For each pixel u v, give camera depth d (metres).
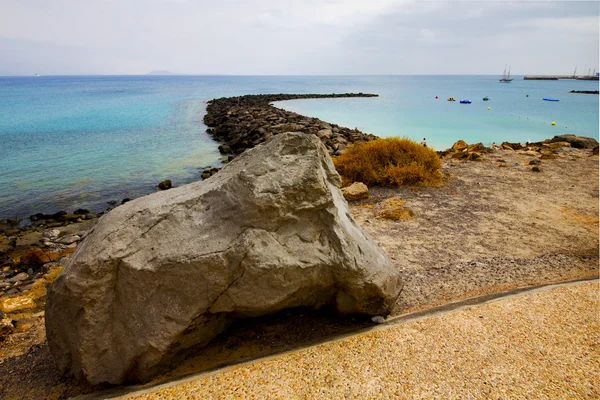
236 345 3.58
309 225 3.48
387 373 2.89
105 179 13.36
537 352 3.10
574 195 8.39
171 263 3.04
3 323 4.33
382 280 3.70
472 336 3.32
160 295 3.08
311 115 29.80
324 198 3.49
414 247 5.87
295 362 3.07
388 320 3.88
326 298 3.80
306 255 3.34
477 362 2.99
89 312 3.03
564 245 5.91
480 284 4.70
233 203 3.28
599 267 5.13
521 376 2.84
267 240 3.21
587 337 3.28
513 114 29.72
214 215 3.31
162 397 2.75
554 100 44.97
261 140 17.39
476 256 5.55
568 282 4.49
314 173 3.45
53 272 6.57
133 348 3.05
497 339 3.27
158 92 69.88
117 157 16.69
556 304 3.82
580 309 3.72
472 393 2.68
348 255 3.47
